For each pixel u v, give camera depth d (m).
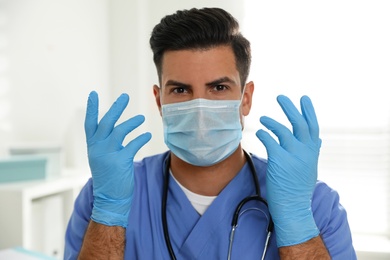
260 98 2.15
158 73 0.94
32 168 1.57
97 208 0.85
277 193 0.81
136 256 0.92
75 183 1.70
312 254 0.79
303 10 2.08
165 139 0.94
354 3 2.00
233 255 0.88
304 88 2.09
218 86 0.89
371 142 2.02
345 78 2.03
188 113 0.87
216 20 0.87
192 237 0.90
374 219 2.05
